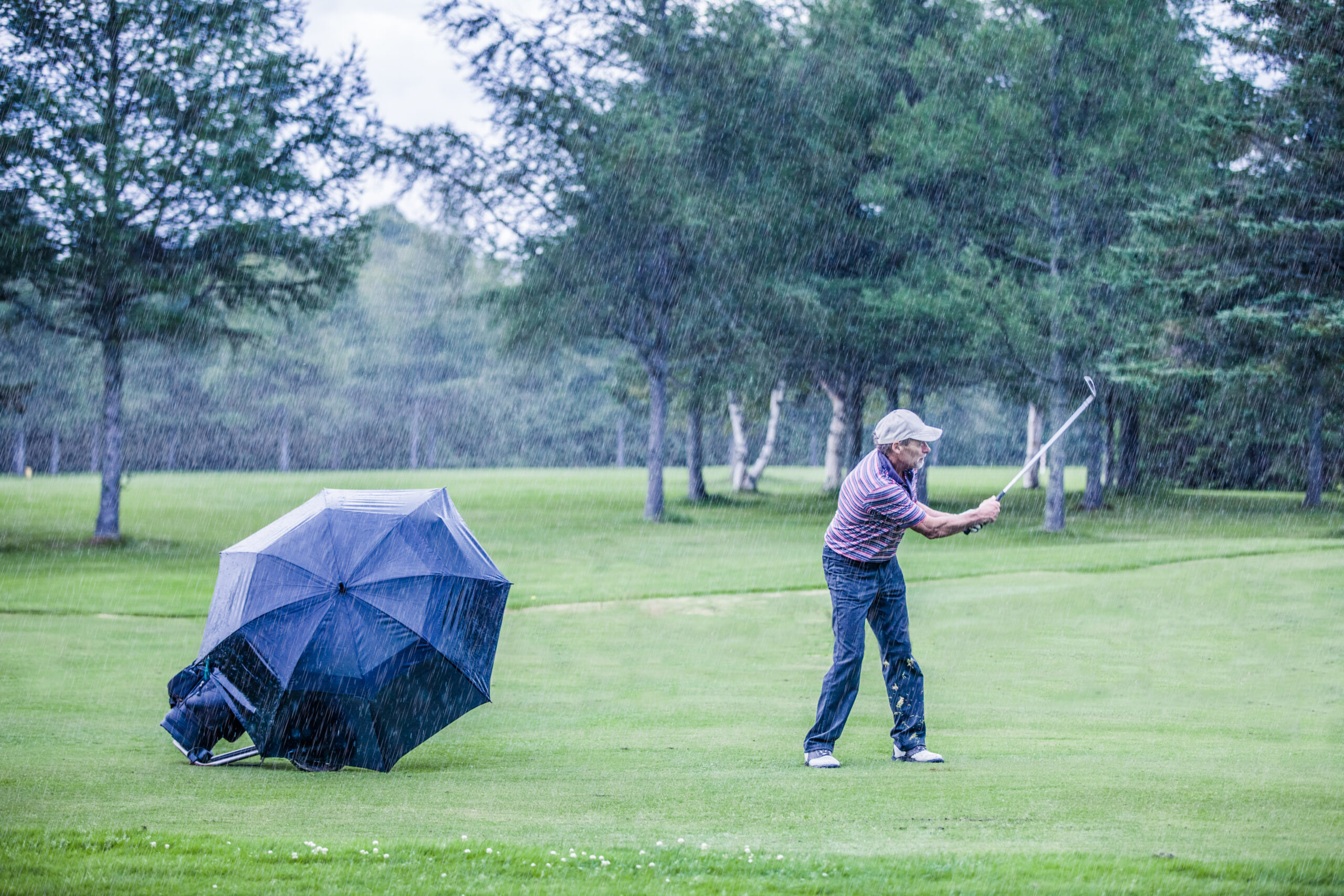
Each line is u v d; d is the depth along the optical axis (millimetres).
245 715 11484
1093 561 38562
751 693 17859
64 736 13875
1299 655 21344
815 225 68562
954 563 39719
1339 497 89500
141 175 50375
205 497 84125
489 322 72312
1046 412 64812
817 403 123625
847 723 14930
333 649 11258
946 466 153500
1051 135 56938
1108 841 8000
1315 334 48156
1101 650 21938
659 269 68000
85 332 54375
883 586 11789
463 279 73375
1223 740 13055
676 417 103625
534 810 9430
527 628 26672
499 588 12375
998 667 19984
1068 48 56781
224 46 50688
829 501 84750
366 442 144000
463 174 62812
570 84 63438
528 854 7711
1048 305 55625
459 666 11672
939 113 60031
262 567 11711
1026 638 23531
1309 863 7348
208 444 135625
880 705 16531
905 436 11773
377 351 142000
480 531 60875
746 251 66562
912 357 65750
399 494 12766
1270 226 48844
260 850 7832
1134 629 24688
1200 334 52656
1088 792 9766
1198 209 50875
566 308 68375
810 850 7863
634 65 65562
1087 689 17734
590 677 19719
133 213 51250
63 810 9445
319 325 130500
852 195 69312
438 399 143750
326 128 52750
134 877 7172
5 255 49156
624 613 29234
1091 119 56906
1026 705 16125
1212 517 69250
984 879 7000
